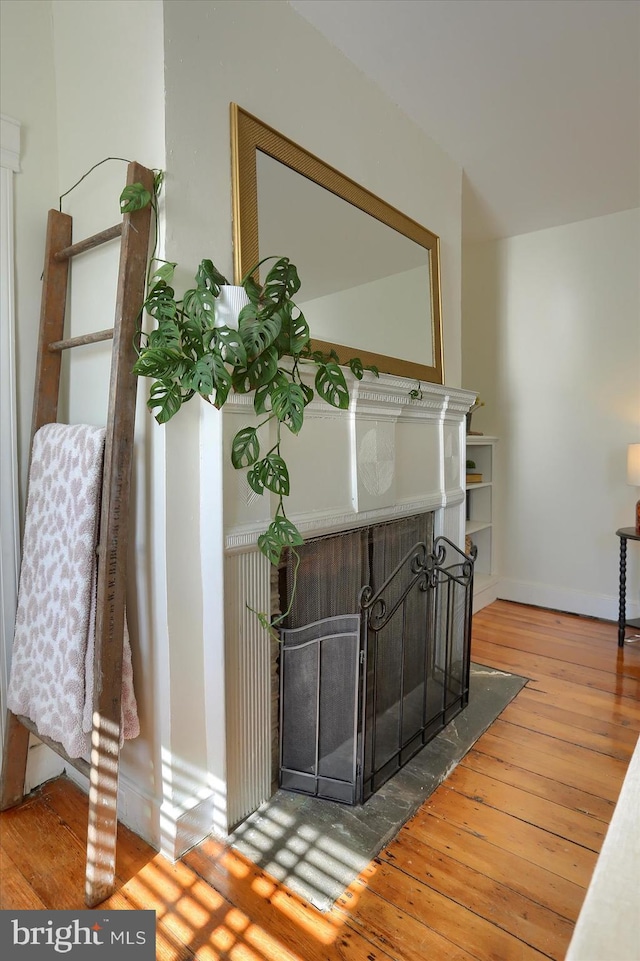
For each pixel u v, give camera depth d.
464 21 1.78
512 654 2.89
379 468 2.02
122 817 1.62
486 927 1.24
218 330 1.28
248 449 1.44
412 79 2.07
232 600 1.50
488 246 3.81
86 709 1.39
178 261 1.39
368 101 2.07
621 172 2.80
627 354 3.31
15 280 1.66
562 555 3.63
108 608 1.33
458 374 2.75
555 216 3.35
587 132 2.44
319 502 1.76
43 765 1.78
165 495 1.40
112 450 1.33
